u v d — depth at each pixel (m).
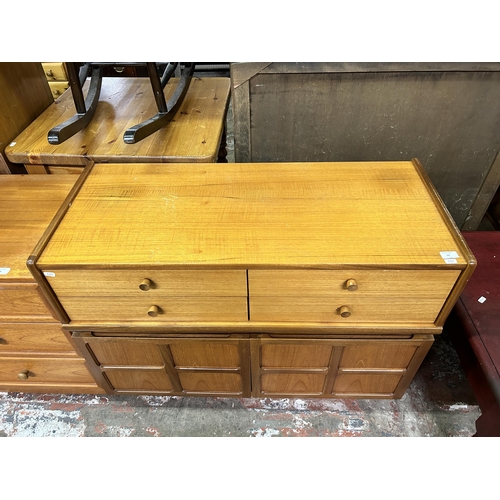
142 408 1.24
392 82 1.08
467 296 1.07
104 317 0.96
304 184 1.00
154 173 1.05
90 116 1.28
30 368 1.16
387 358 1.04
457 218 1.43
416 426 1.18
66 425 1.21
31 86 1.28
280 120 1.17
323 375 1.11
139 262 0.81
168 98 1.42
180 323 0.96
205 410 1.23
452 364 1.31
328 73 1.06
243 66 1.05
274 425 1.19
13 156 1.15
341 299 0.88
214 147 1.16
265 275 0.83
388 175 1.03
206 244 0.85
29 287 0.90
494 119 1.15
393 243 0.84
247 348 1.02
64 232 0.88
